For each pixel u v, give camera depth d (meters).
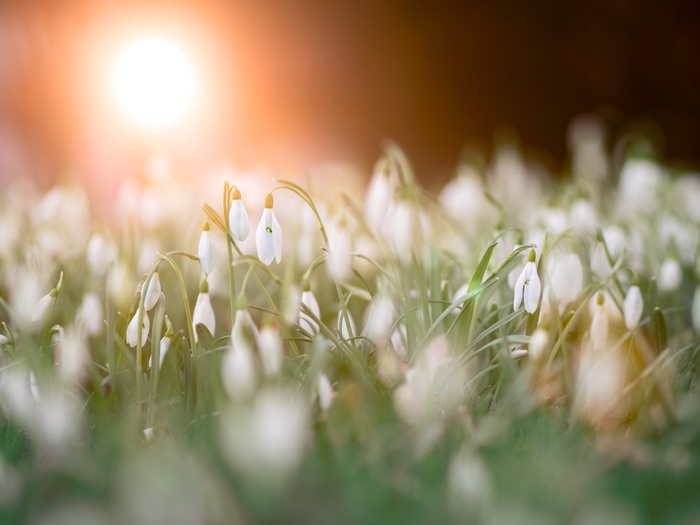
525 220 0.97
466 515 0.55
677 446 0.61
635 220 0.89
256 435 0.56
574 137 1.30
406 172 0.73
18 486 0.59
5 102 1.84
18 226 0.91
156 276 0.63
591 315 0.72
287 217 0.89
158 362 0.64
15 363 0.64
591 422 0.64
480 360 0.70
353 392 0.62
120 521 0.56
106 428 0.62
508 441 0.61
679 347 0.72
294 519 0.56
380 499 0.58
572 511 0.56
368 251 0.79
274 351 0.61
